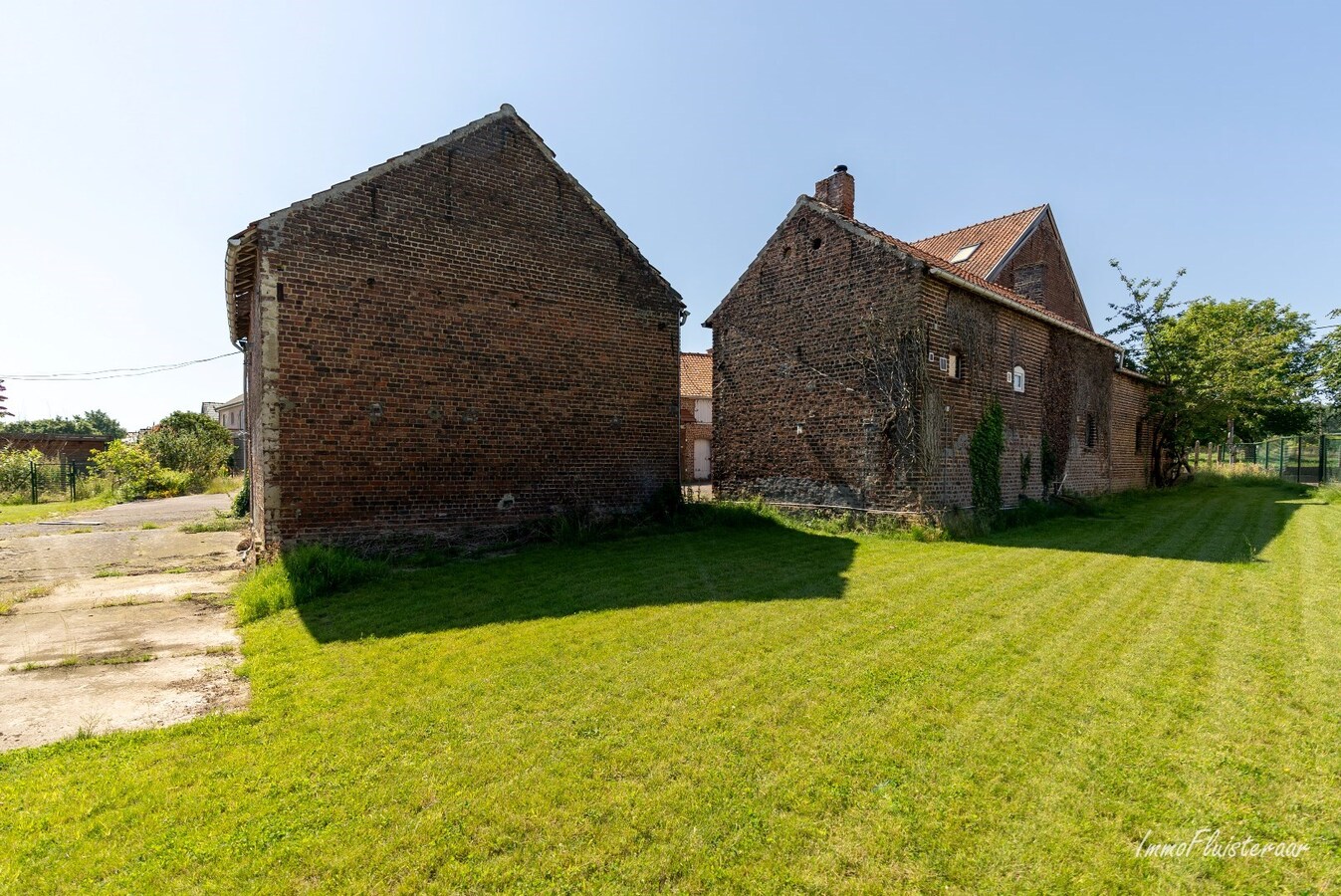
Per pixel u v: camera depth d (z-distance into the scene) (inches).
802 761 138.8
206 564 388.5
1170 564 352.5
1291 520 530.6
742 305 608.1
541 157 438.0
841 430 522.0
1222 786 129.1
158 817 118.4
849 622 241.9
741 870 105.2
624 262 478.0
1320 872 104.7
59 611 275.0
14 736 153.5
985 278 754.2
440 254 391.5
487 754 141.9
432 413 386.6
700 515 502.6
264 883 101.6
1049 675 187.6
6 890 99.4
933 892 100.6
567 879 103.0
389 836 113.3
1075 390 673.6
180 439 1082.1
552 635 226.5
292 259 342.0
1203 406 844.6
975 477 524.1
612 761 138.8
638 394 483.8
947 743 146.6
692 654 206.1
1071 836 113.9
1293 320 1291.8
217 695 179.6
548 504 435.5
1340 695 172.7
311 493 346.6
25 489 959.6
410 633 231.1
